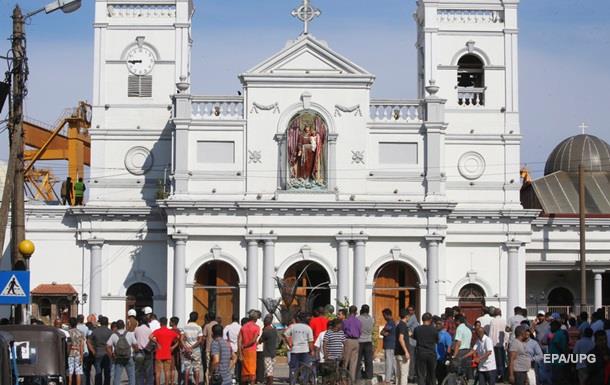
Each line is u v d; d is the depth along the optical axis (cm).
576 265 7344
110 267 6944
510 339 4253
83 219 6925
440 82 7094
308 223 6669
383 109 6806
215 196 6675
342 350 4106
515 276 6969
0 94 3962
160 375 4328
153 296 6906
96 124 7000
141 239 6919
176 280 6625
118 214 6912
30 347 3216
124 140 7000
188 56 7144
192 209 6638
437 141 6769
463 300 6962
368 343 4369
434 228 6700
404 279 6769
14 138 4078
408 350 4306
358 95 6769
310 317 5078
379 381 4722
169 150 7006
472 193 7025
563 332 4266
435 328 4138
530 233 6994
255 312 4222
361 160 6738
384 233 6688
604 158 8462
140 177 6988
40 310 6956
